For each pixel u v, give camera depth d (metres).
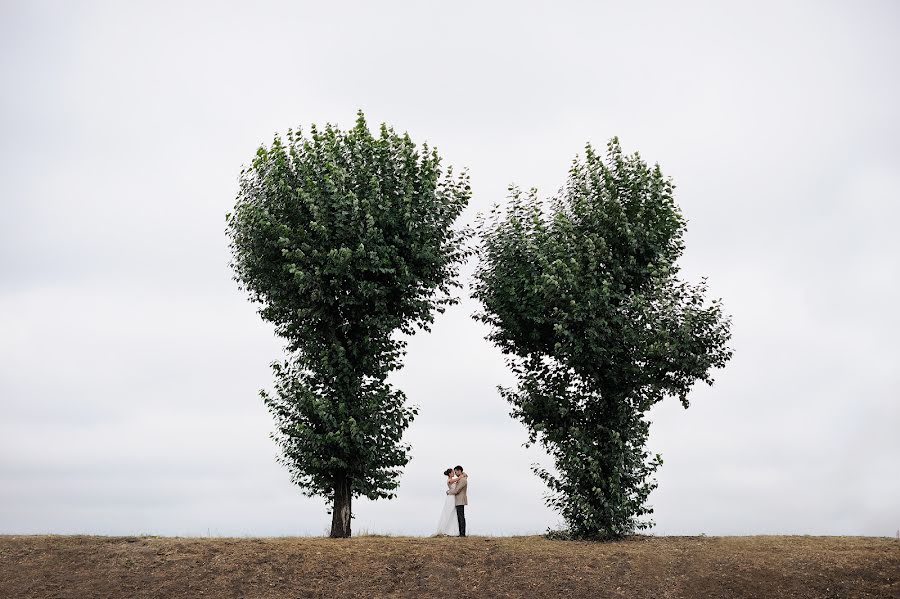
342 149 22.94
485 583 17.73
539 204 23.59
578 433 21.53
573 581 17.72
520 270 22.97
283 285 22.14
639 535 22.39
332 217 21.89
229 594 16.89
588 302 21.38
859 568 17.55
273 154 22.73
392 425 21.95
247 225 22.19
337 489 22.06
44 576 17.30
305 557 18.59
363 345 22.09
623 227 22.16
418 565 18.47
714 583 17.34
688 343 21.34
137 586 17.02
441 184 23.58
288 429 21.70
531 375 23.33
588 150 23.69
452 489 23.36
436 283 23.27
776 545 19.50
